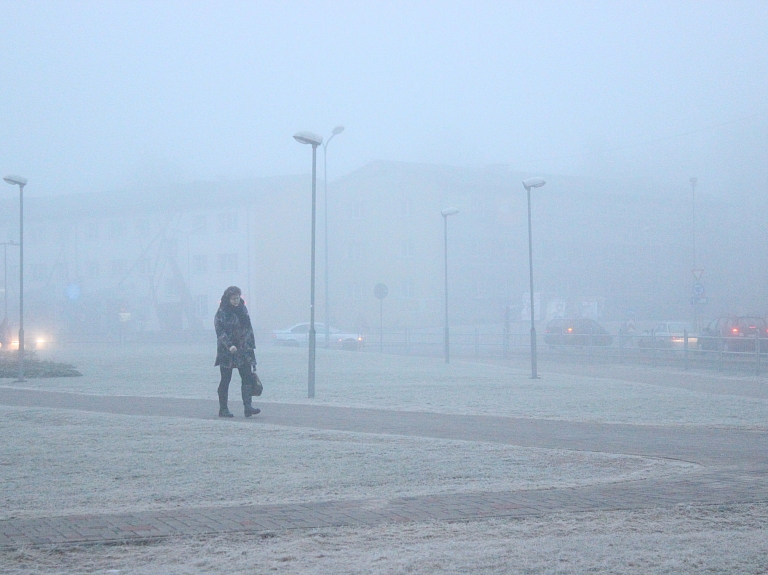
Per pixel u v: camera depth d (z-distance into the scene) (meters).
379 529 6.71
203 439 11.78
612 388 22.05
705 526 6.80
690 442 12.00
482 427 13.73
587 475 9.22
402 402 18.27
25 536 6.48
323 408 16.94
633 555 5.85
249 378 14.96
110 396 19.61
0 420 14.05
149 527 6.76
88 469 9.47
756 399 19.02
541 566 5.61
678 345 37.25
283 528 6.73
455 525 6.84
